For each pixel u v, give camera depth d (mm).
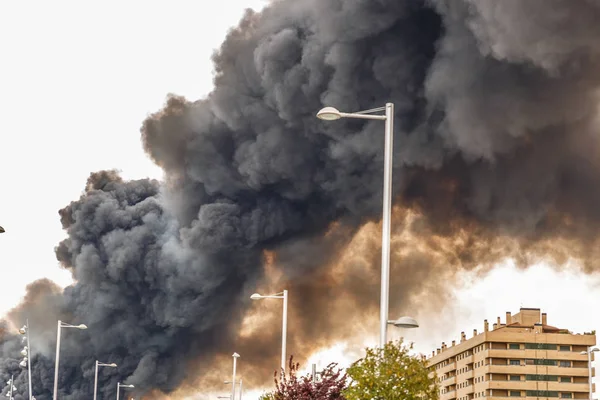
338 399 28062
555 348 157125
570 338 157250
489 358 157250
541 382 156125
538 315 168125
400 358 22594
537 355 156750
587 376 156000
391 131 24594
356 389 22516
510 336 157500
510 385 156000
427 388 22328
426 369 22625
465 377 168375
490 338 158000
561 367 156375
